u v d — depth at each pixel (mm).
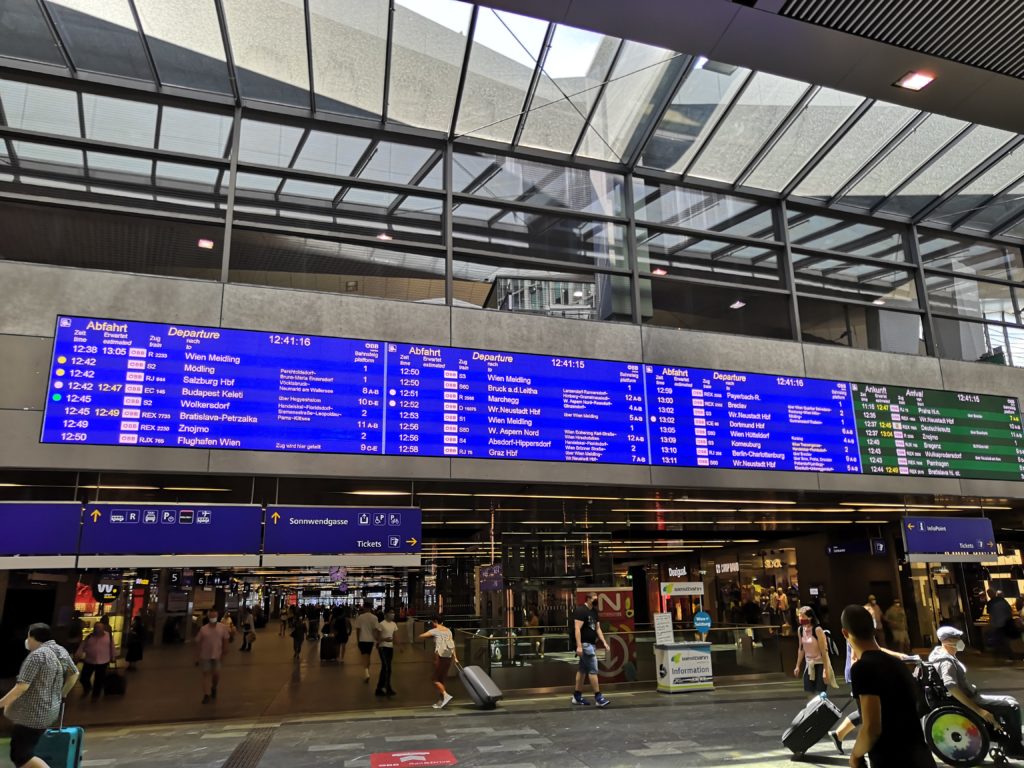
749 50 6184
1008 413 14305
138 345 9883
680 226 13438
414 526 10531
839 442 12914
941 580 17734
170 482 10008
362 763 7398
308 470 10180
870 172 13945
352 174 11805
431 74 11289
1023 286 15719
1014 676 13406
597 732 8930
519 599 16609
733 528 18844
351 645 25234
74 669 6285
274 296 10664
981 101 6871
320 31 10477
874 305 14312
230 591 30766
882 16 5742
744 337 12922
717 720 9664
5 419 9211
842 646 18469
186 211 10875
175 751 8000
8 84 10500
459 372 11188
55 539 9148
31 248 10055
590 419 11625
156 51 10680
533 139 12734
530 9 5734
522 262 12328
